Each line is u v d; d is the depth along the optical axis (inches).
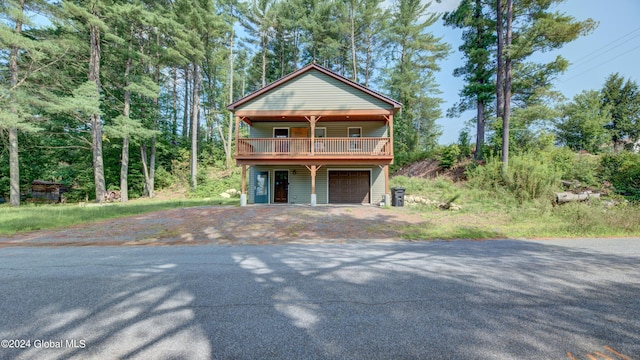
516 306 123.5
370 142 574.9
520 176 526.9
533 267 182.5
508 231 311.9
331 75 582.2
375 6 1058.7
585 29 493.0
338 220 382.9
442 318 111.7
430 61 1154.7
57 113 711.7
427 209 461.4
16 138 652.1
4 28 545.3
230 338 96.7
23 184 854.5
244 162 575.2
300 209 476.1
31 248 251.8
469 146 782.5
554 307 122.6
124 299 131.5
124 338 97.7
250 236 303.7
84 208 555.5
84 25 724.0
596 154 645.3
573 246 245.8
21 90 602.5
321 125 654.5
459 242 268.5
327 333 99.7
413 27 1061.8
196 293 138.3
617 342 95.4
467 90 738.8
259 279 159.0
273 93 586.9
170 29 796.0
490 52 742.5
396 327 104.1
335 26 1096.2
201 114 1252.5
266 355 86.7
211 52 953.5
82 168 911.7
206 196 898.7
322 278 160.6
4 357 87.1
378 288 144.4
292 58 1310.3
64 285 151.2
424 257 209.5
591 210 352.2
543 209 403.2
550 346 92.5
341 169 645.3
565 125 791.7
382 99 570.3
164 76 1096.8
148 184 919.0
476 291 140.7
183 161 1054.4
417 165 862.5
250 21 1148.5
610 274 167.9
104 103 805.9
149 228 338.3
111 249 245.6
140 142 932.0
